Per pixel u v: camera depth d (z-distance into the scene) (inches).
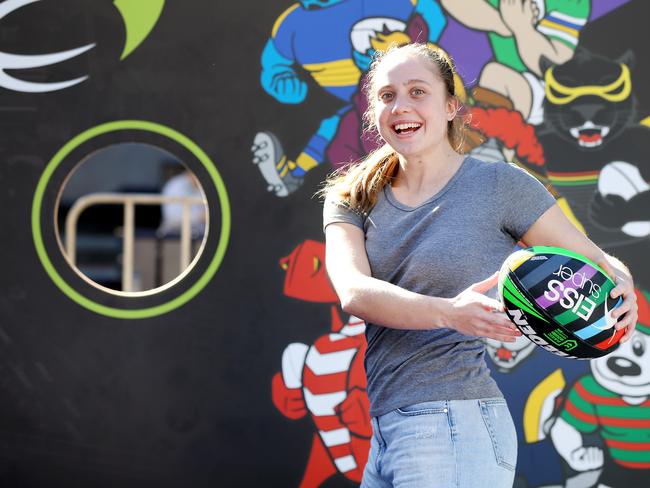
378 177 87.0
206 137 138.9
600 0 139.4
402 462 78.8
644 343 138.4
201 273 138.4
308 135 139.0
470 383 79.6
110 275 318.0
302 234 138.7
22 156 138.3
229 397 137.6
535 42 139.5
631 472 137.4
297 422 137.5
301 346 137.9
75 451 136.7
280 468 137.2
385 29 139.3
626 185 139.3
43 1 138.6
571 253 78.0
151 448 137.0
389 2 139.3
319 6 139.3
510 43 139.4
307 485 136.9
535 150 139.3
